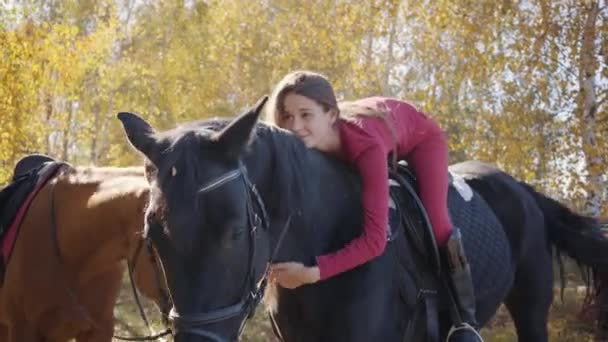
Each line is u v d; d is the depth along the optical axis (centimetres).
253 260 210
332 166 271
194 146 205
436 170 293
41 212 383
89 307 380
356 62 1384
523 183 403
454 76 1198
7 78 1189
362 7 1354
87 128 1766
